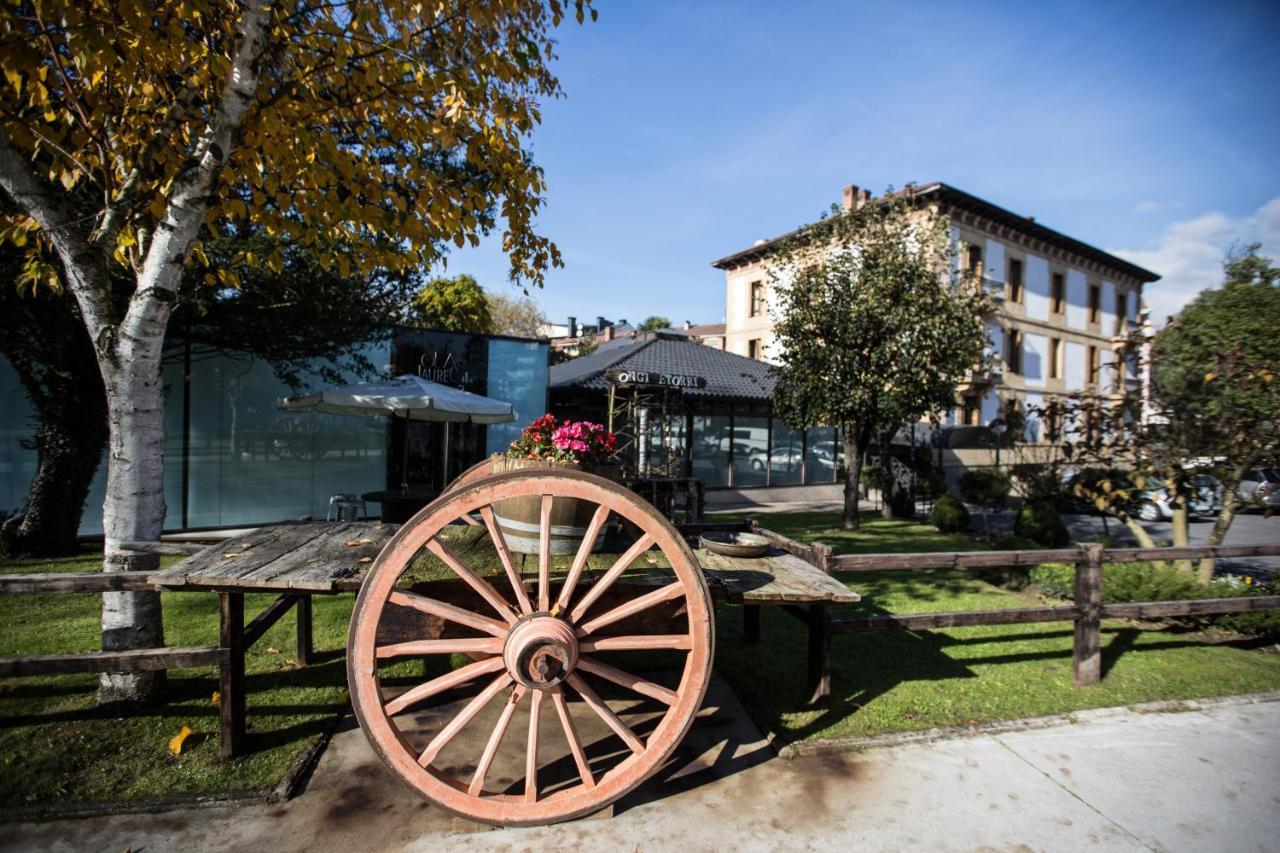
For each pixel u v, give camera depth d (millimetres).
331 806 2514
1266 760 3051
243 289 7227
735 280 25609
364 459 10703
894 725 3328
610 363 15438
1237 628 4977
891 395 10094
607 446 3107
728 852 2309
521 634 2355
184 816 2420
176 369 8914
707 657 2486
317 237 3852
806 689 3799
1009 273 22016
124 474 3230
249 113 3508
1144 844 2410
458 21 3990
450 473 11625
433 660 4090
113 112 3471
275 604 3395
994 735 3270
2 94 2957
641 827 2443
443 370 11508
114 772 2660
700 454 15500
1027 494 12250
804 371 10805
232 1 3291
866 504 16188
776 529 11195
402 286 9039
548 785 2654
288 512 9953
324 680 3686
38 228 3590
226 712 2775
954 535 10539
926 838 2418
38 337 6855
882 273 10523
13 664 2551
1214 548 4293
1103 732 3316
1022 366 22094
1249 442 5176
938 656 4469
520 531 2947
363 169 3877
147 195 3262
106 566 3223
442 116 4207
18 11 3359
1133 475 5707
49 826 2330
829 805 2619
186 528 9039
